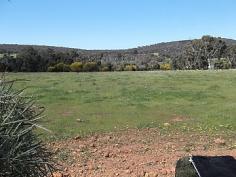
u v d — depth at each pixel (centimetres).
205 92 2236
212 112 1661
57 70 4919
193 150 1079
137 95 2128
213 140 1198
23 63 4650
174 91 2256
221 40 6962
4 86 554
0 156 498
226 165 576
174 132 1317
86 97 2045
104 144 1155
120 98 2039
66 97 2025
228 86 2495
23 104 557
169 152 1061
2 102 524
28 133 537
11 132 513
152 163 953
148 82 2770
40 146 557
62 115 1598
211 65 6831
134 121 1509
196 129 1356
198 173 557
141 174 863
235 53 6931
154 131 1338
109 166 931
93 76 3338
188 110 1722
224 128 1366
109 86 2525
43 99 1944
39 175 556
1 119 516
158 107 1803
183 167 579
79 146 1114
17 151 511
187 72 3862
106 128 1385
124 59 7519
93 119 1535
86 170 897
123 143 1170
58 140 1180
